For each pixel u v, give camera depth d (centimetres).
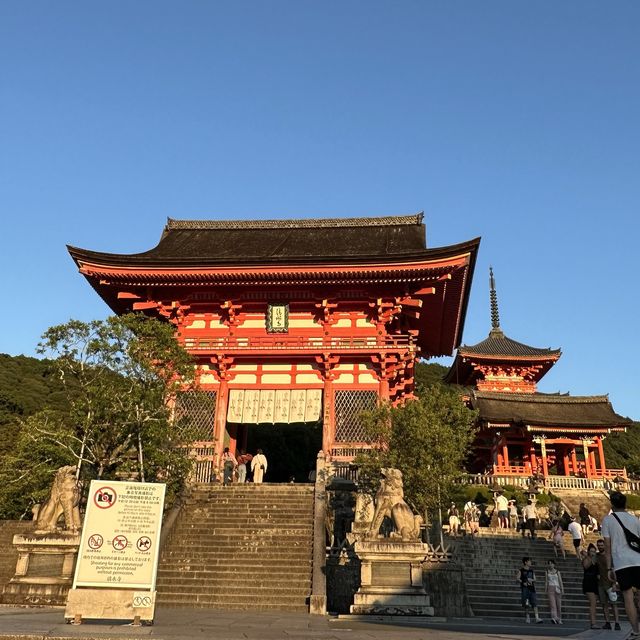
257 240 4609
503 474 5172
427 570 2212
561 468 6031
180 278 3734
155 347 2717
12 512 3341
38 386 7819
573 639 1234
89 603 1238
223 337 3834
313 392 3628
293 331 3838
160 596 1933
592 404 5959
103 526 1291
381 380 3581
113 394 2538
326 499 2688
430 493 2514
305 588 1994
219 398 3603
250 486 2844
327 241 4481
